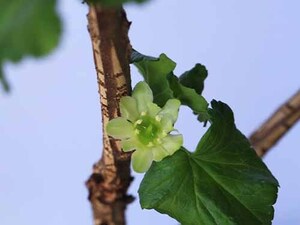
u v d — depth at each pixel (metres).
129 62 0.09
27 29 0.05
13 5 0.05
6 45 0.05
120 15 0.08
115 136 0.09
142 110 0.09
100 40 0.08
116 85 0.09
